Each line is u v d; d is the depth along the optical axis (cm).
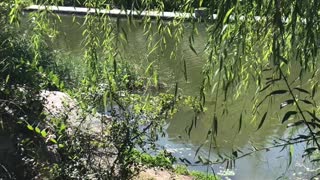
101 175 426
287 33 285
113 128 451
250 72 330
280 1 247
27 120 462
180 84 1237
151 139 472
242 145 870
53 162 451
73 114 475
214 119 303
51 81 516
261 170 752
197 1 283
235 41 283
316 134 275
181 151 865
